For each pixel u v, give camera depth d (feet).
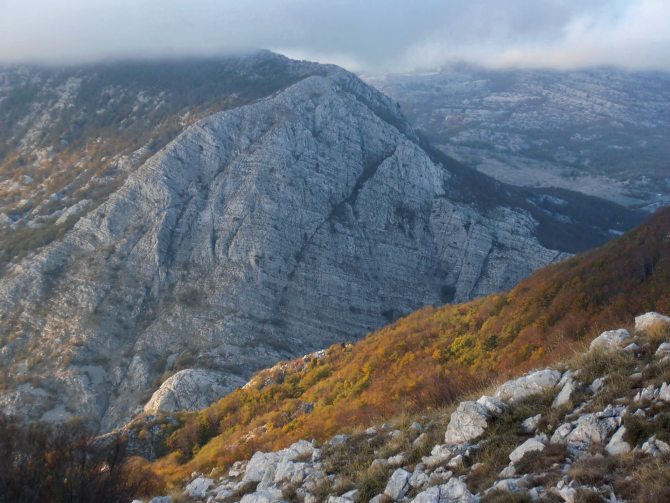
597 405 45.11
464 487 41.70
